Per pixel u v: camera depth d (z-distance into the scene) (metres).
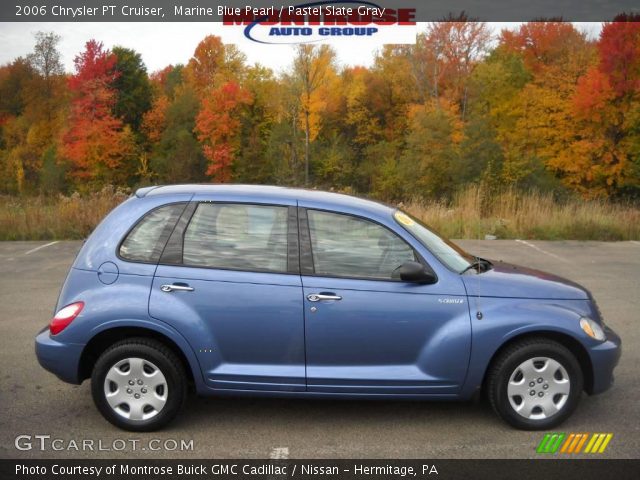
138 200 4.77
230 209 4.68
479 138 46.59
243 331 4.51
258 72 70.06
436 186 47.53
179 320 4.46
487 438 4.53
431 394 4.58
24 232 16.38
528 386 4.61
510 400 4.59
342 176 61.53
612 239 16.61
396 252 4.63
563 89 47.84
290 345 4.53
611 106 43.41
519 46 59.22
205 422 4.80
